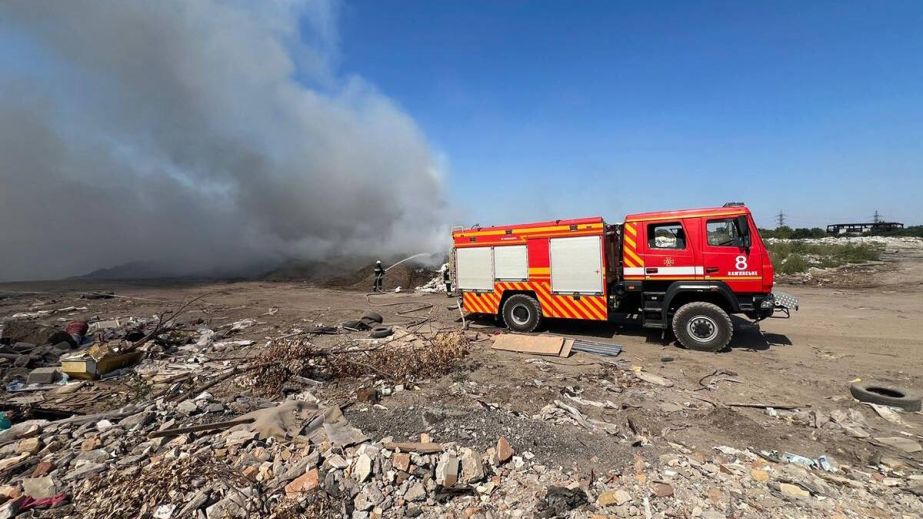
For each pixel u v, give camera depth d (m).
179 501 3.20
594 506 3.16
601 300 8.88
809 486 3.40
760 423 4.80
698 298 8.25
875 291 15.03
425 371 6.67
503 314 9.99
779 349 7.91
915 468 3.77
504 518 3.08
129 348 7.98
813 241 32.56
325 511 3.14
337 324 11.32
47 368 6.86
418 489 3.35
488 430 4.29
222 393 5.93
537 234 9.48
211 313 13.59
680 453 4.05
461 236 10.48
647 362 7.29
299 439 4.11
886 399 5.15
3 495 3.37
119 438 4.33
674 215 8.22
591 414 5.07
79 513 3.15
